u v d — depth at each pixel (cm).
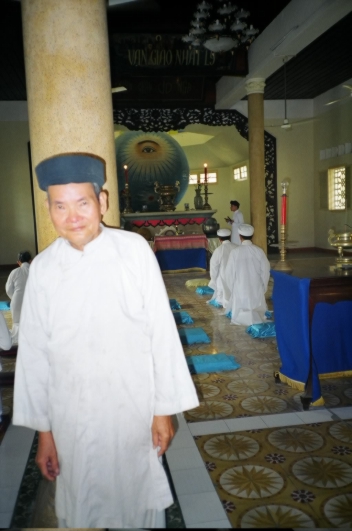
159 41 981
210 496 254
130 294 166
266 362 486
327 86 1360
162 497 180
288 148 1516
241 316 639
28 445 318
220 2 840
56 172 154
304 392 372
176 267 1165
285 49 887
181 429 338
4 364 497
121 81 1265
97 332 161
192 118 1366
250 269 639
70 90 288
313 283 370
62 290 161
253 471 278
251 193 1134
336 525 228
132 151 1659
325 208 1476
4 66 1025
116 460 167
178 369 174
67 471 168
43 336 167
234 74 1070
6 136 1360
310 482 265
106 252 163
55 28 285
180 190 1705
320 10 733
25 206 1391
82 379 162
